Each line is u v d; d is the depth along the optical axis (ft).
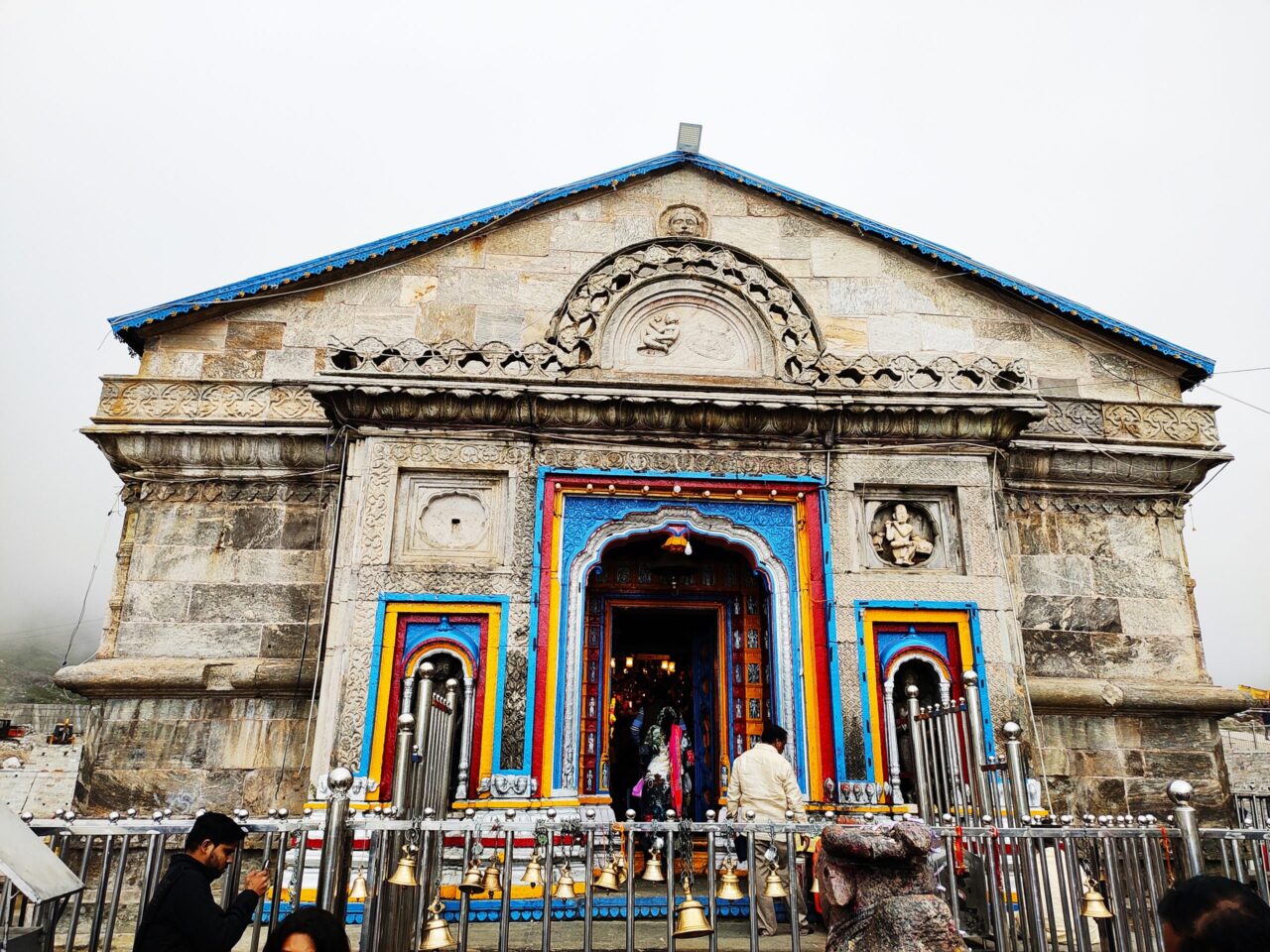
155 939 14.03
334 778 15.70
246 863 32.48
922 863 12.57
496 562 32.63
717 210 42.24
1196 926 10.82
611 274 37.17
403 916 18.49
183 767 33.63
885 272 41.93
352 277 40.37
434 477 33.78
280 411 37.65
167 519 36.70
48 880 13.65
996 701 32.04
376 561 32.04
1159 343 41.47
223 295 39.09
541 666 31.48
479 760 30.35
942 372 35.04
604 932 24.58
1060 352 41.86
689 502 34.22
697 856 34.35
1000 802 28.96
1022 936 21.74
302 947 12.66
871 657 32.42
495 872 16.74
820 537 33.78
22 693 160.35
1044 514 39.11
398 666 31.32
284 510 37.01
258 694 34.50
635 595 37.68
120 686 33.83
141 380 37.91
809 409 33.94
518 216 41.32
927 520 34.96
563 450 34.09
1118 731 36.68
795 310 37.17
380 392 32.99
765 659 36.55
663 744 35.55
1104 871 20.30
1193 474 39.65
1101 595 38.17
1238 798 25.99
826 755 31.19
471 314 39.91
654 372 36.09
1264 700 86.12
